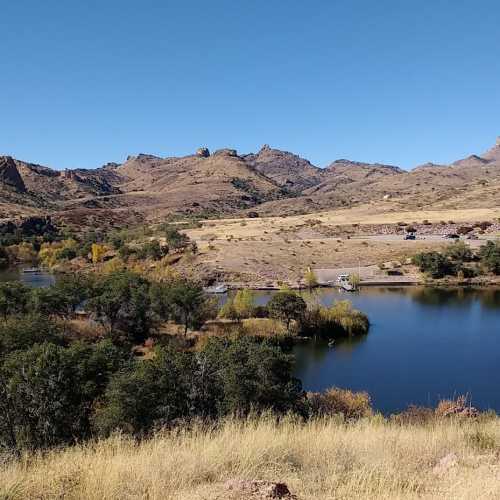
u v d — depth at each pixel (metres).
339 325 72.81
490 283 112.19
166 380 26.66
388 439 11.42
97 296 69.19
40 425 23.67
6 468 9.54
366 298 99.25
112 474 8.18
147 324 69.75
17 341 46.34
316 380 54.22
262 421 13.55
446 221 172.38
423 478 8.35
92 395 28.06
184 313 68.12
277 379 30.73
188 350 60.84
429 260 118.50
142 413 24.67
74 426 25.27
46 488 8.01
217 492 7.39
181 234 159.38
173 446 10.46
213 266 126.31
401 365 58.50
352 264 129.25
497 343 66.31
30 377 25.67
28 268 155.50
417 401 47.34
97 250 146.62
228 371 28.86
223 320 77.69
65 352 29.25
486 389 50.31
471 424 14.98
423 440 11.30
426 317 81.94
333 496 7.44
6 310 67.56
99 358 30.69
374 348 65.62
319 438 11.23
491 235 151.88
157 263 134.12
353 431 12.77
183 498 7.34
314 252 138.38
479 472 8.32
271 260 131.38
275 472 8.79
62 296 70.06
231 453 9.55
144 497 7.46
